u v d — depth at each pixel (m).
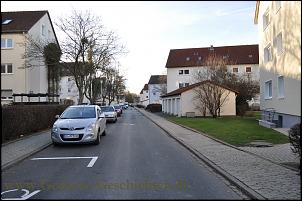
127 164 10.02
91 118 15.05
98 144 14.82
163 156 11.59
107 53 36.28
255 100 50.78
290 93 18.97
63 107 27.30
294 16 15.42
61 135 13.99
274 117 23.33
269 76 24.94
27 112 18.17
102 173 8.75
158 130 22.50
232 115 37.50
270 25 23.92
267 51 26.31
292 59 17.95
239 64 66.50
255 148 13.13
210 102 36.00
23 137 17.00
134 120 35.25
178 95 39.97
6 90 38.16
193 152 12.34
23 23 39.09
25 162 10.66
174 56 70.69
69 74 40.31
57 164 10.19
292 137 8.79
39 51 35.84
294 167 9.29
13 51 38.00
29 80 38.34
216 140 15.77
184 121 29.77
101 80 50.81
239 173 8.52
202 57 69.00
